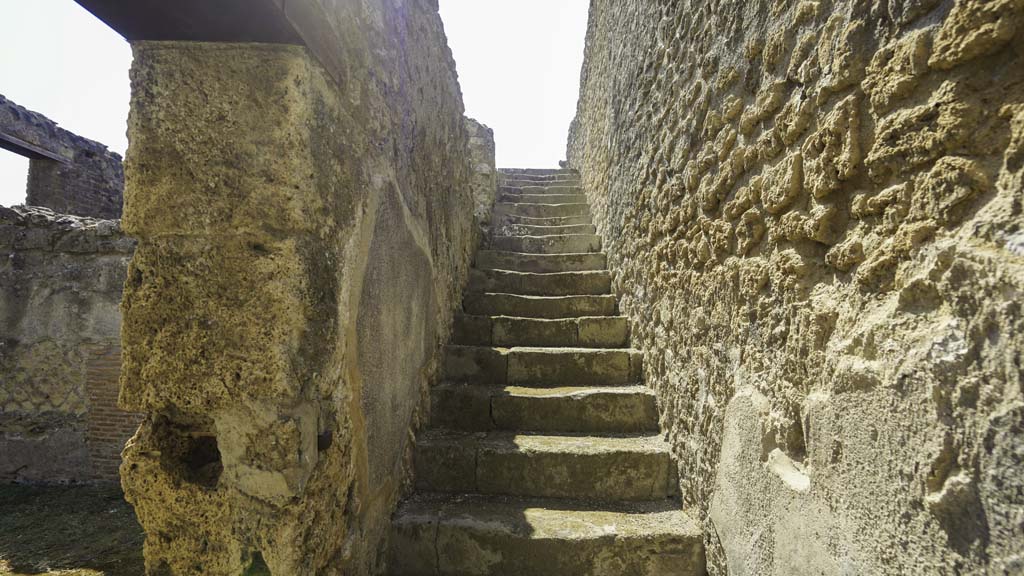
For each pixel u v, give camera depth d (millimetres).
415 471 2289
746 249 1564
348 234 1396
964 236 786
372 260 1613
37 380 3951
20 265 3949
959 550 771
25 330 3941
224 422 1146
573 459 2258
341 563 1405
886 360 924
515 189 6984
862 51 1035
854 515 1004
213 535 1165
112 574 2660
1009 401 699
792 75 1307
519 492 2268
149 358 1148
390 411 1863
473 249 4305
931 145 851
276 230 1145
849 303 1060
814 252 1209
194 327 1142
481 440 2402
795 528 1217
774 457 1348
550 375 2973
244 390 1133
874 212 1002
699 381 1973
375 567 1729
